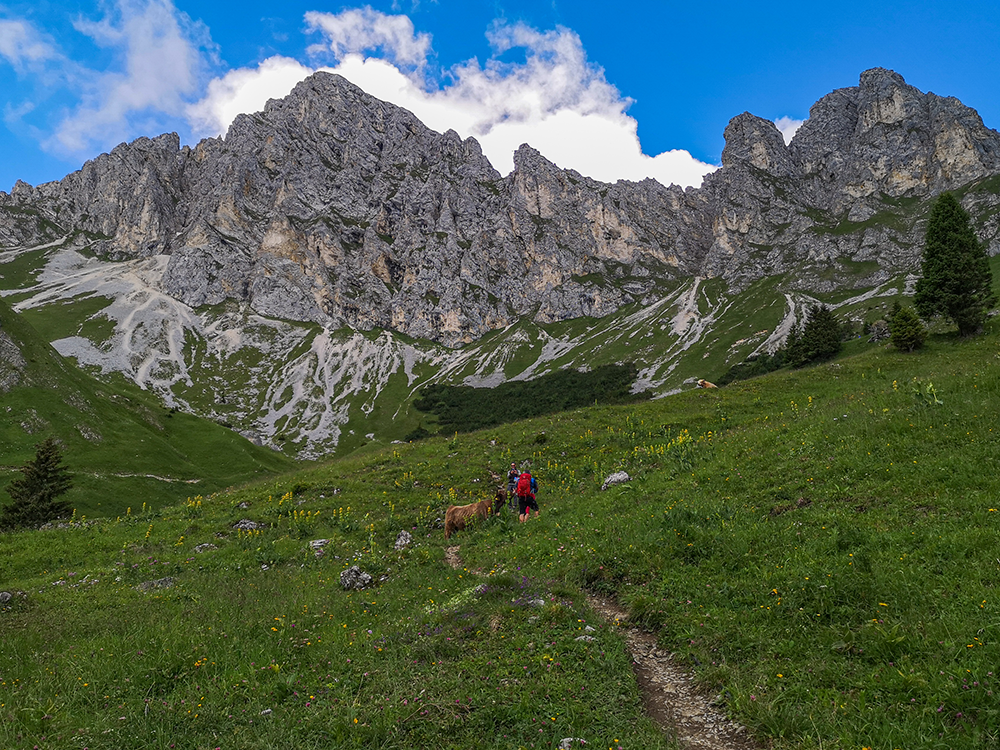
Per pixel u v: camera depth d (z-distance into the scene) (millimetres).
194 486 69812
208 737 6383
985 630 6543
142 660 8500
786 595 8711
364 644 8844
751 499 14172
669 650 8500
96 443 68938
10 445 62938
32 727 6531
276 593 13375
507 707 6664
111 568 18031
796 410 28469
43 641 10117
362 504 24938
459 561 15328
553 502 20594
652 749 5957
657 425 32188
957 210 50188
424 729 6328
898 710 5855
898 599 7832
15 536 22609
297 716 6730
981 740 5180
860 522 10805
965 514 9906
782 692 6660
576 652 8078
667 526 12828
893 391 22688
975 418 14617
